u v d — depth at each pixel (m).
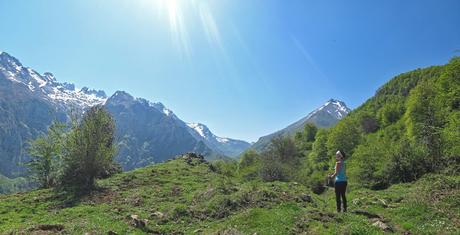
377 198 26.62
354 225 17.81
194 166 53.69
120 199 31.52
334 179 22.22
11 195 36.12
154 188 36.22
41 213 27.42
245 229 19.69
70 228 19.30
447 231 16.56
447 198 21.84
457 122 42.03
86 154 39.28
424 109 70.88
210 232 20.03
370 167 48.78
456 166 37.53
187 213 24.61
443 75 55.97
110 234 18.59
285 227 19.25
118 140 46.88
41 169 43.62
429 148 43.56
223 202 26.05
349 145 92.56
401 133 89.62
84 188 36.28
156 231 20.67
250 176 61.81
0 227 22.33
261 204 25.62
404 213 20.80
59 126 44.38
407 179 43.03
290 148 91.62
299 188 36.19
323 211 22.27
